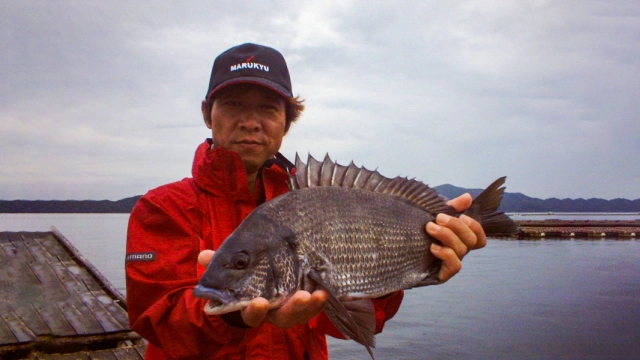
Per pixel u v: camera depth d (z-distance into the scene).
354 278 0.78
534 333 2.82
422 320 3.16
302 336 0.83
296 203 0.75
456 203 0.96
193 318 0.68
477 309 3.45
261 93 0.91
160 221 0.80
